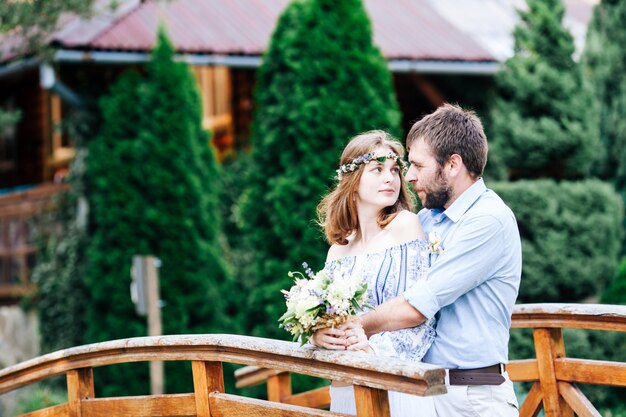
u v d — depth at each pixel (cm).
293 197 966
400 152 406
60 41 1139
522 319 454
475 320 374
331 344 354
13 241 1339
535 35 1107
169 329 1097
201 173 1162
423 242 391
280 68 994
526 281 1025
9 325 1340
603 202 1051
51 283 1248
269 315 969
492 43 1380
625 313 409
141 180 1116
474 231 369
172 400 431
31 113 1490
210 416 416
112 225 1117
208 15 1322
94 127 1191
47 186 1276
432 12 1483
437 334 380
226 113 1382
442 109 392
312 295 353
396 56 1286
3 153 1538
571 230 1034
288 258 967
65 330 1237
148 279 982
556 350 450
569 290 1038
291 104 978
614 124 1209
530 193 1026
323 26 973
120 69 1208
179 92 1141
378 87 980
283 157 978
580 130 1088
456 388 376
